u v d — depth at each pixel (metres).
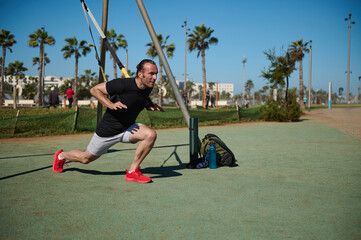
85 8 4.29
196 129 4.71
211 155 4.61
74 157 3.99
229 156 4.73
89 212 2.67
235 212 2.69
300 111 15.79
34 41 41.12
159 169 4.57
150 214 2.63
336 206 2.86
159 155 5.84
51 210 2.72
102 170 4.45
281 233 2.24
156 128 11.77
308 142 7.75
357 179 3.92
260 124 13.90
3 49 47.69
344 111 27.27
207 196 3.17
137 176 3.73
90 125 10.42
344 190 3.41
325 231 2.28
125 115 3.45
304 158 5.49
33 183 3.67
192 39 39.06
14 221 2.46
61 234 2.22
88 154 3.78
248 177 4.04
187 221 2.47
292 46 35.78
